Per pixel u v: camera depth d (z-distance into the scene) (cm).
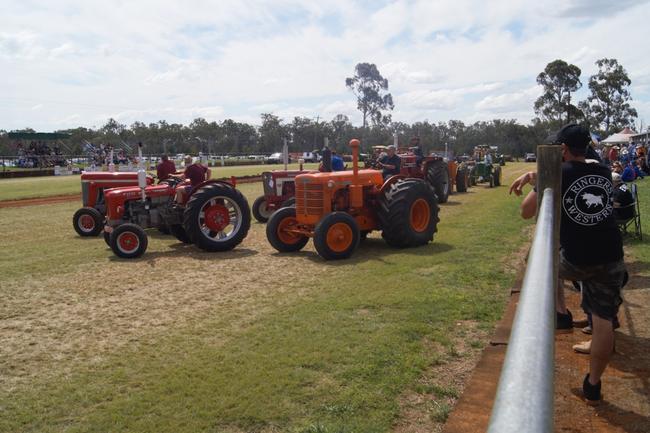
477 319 476
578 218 304
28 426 315
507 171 3102
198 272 712
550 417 73
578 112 5928
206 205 884
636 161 2178
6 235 1068
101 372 390
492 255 738
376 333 445
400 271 669
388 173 1213
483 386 328
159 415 322
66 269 742
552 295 116
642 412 288
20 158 4084
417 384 351
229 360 401
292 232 843
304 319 490
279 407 326
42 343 454
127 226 819
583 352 370
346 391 343
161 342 448
